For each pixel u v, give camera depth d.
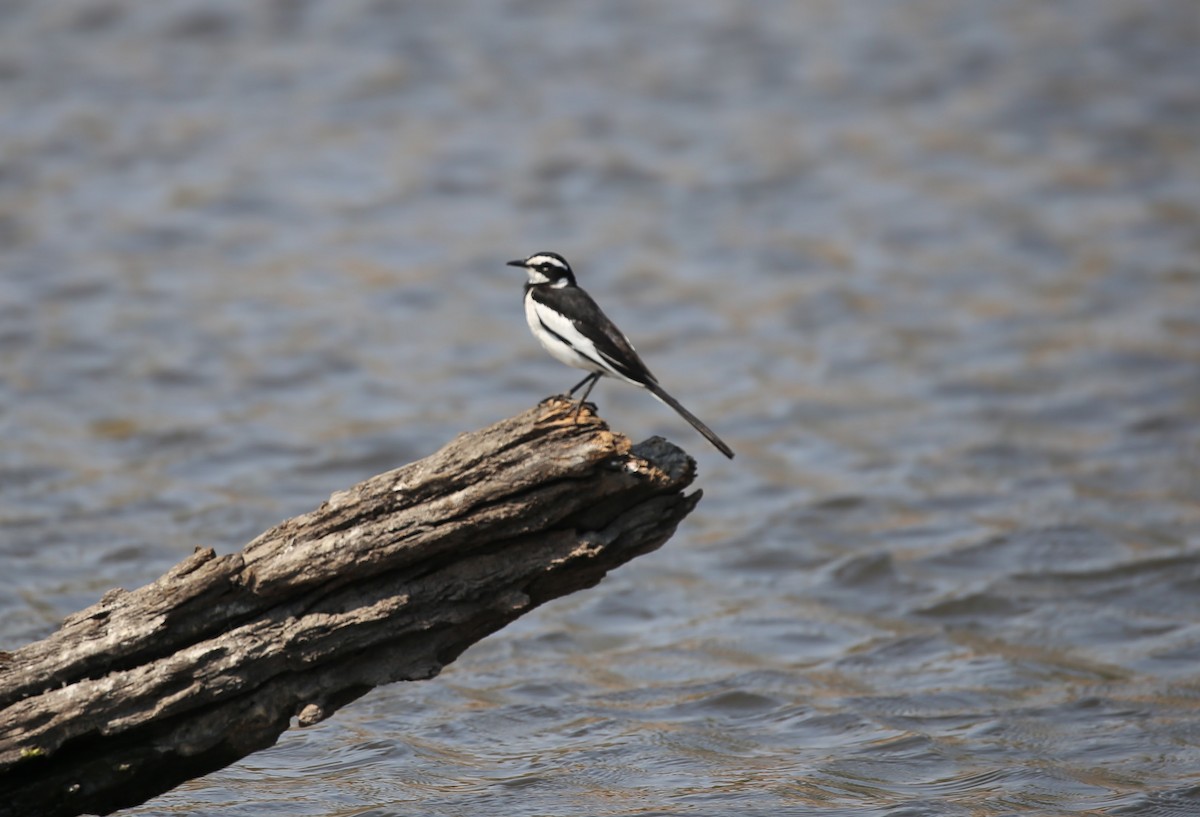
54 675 10.70
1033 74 45.25
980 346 29.45
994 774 14.80
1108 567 20.55
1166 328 30.05
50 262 31.91
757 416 26.44
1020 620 19.12
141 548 20.34
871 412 26.59
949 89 44.28
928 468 24.27
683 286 32.16
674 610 19.64
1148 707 16.45
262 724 11.12
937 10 50.47
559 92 43.41
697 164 38.97
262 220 34.91
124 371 27.05
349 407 26.09
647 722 16.33
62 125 39.59
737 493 23.47
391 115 41.34
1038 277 32.91
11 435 24.12
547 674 17.64
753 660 18.08
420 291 31.47
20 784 10.87
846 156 39.78
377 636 11.01
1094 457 24.64
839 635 18.84
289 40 46.09
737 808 14.02
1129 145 40.66
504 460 10.66
